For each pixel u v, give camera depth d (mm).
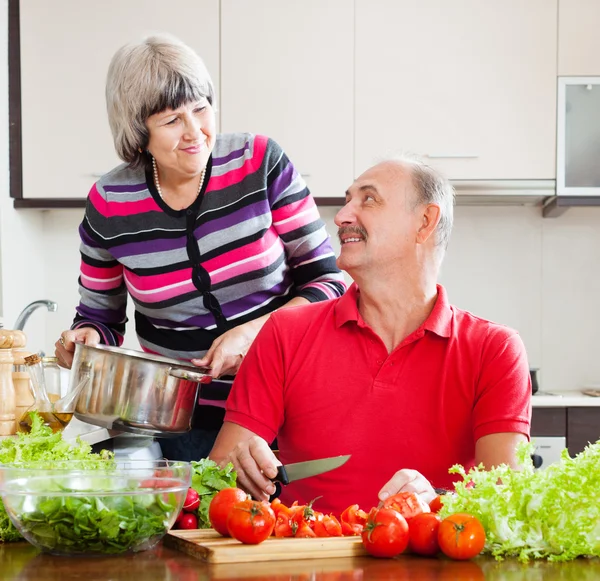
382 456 1643
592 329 3789
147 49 1846
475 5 3465
